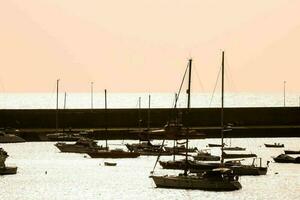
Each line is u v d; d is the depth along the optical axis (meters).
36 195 138.12
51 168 170.62
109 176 159.00
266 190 142.12
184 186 136.75
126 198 133.25
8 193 140.00
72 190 142.62
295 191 142.00
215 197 132.38
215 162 170.12
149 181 151.75
